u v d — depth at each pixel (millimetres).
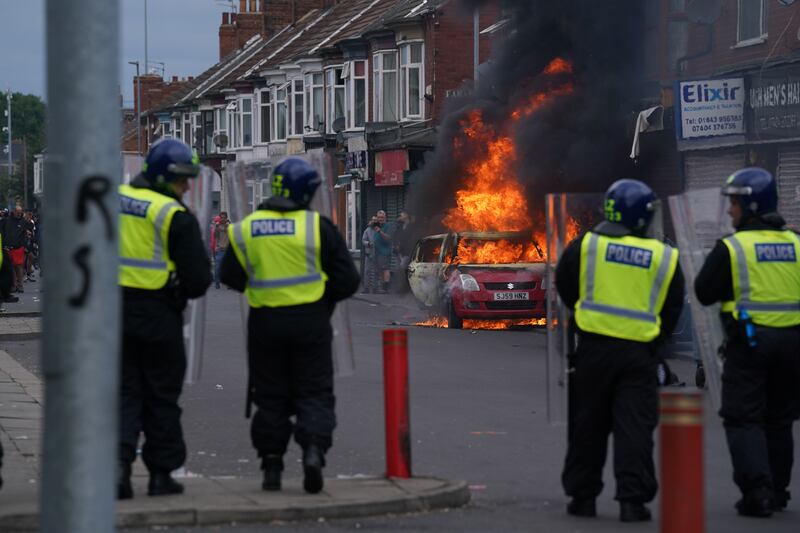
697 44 30312
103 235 5727
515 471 11008
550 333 9398
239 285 9367
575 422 9133
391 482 9594
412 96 51469
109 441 5691
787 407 9523
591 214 9492
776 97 26469
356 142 52906
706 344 9852
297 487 9398
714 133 27375
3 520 7945
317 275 9250
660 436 6340
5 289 9906
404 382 9812
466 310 26578
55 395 5660
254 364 9281
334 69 60375
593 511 9047
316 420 9094
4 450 10969
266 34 84688
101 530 5633
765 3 27531
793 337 9305
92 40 5699
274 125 70188
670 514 6266
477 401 15594
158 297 9000
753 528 8758
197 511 8344
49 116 5746
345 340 10070
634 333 8922
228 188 10203
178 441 9109
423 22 50375
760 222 9469
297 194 9391
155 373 9039
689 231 9914
